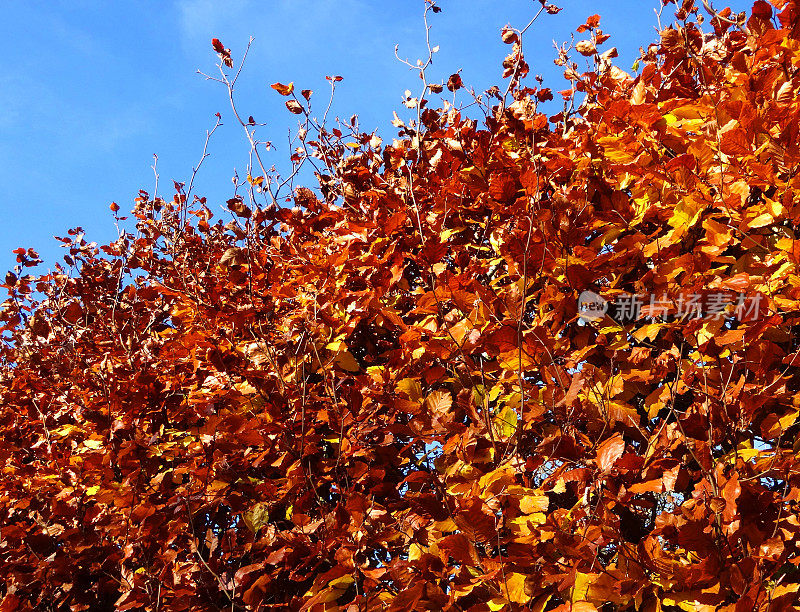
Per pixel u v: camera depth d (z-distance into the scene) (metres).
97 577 2.87
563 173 2.62
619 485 1.92
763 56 2.29
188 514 2.55
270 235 3.79
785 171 2.09
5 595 3.09
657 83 2.69
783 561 1.78
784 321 2.14
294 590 2.55
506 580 1.92
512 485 2.05
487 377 2.39
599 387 2.10
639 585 1.84
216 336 2.91
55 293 4.20
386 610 2.07
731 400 1.96
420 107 3.27
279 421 2.57
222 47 3.29
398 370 2.49
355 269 2.96
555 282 2.34
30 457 3.41
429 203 3.00
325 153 3.64
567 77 3.02
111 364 3.26
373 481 2.49
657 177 2.30
